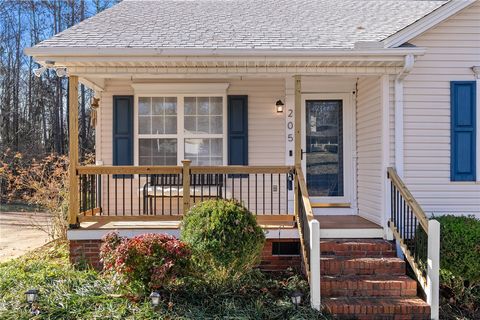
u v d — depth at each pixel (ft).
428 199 18.99
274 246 18.95
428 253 14.80
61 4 71.51
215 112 24.29
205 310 14.30
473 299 16.05
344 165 23.59
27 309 13.98
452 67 19.10
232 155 24.03
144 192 21.08
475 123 19.16
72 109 18.52
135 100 24.03
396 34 18.01
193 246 14.98
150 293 14.90
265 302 15.02
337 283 15.62
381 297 15.49
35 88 70.74
